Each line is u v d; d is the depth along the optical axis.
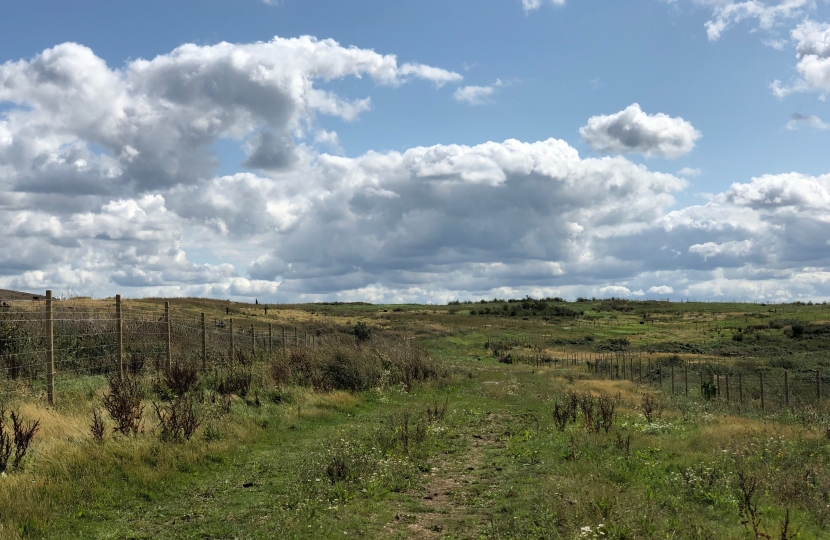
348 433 14.87
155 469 10.38
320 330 57.09
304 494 9.31
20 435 9.67
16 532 7.35
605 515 7.65
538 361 52.31
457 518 8.43
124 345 21.64
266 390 19.25
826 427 15.06
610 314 109.25
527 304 113.25
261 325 52.94
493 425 17.27
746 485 8.85
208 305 66.69
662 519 7.55
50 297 13.80
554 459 11.76
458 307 115.94
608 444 12.83
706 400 25.08
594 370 44.84
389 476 10.40
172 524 8.23
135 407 12.65
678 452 12.07
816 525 7.64
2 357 16.59
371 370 25.75
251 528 7.88
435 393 26.05
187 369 17.64
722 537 7.02
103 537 7.66
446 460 12.40
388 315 92.19
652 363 50.16
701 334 76.69
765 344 64.19
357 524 8.02
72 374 17.67
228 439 12.80
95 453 10.26
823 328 67.94
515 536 7.29
